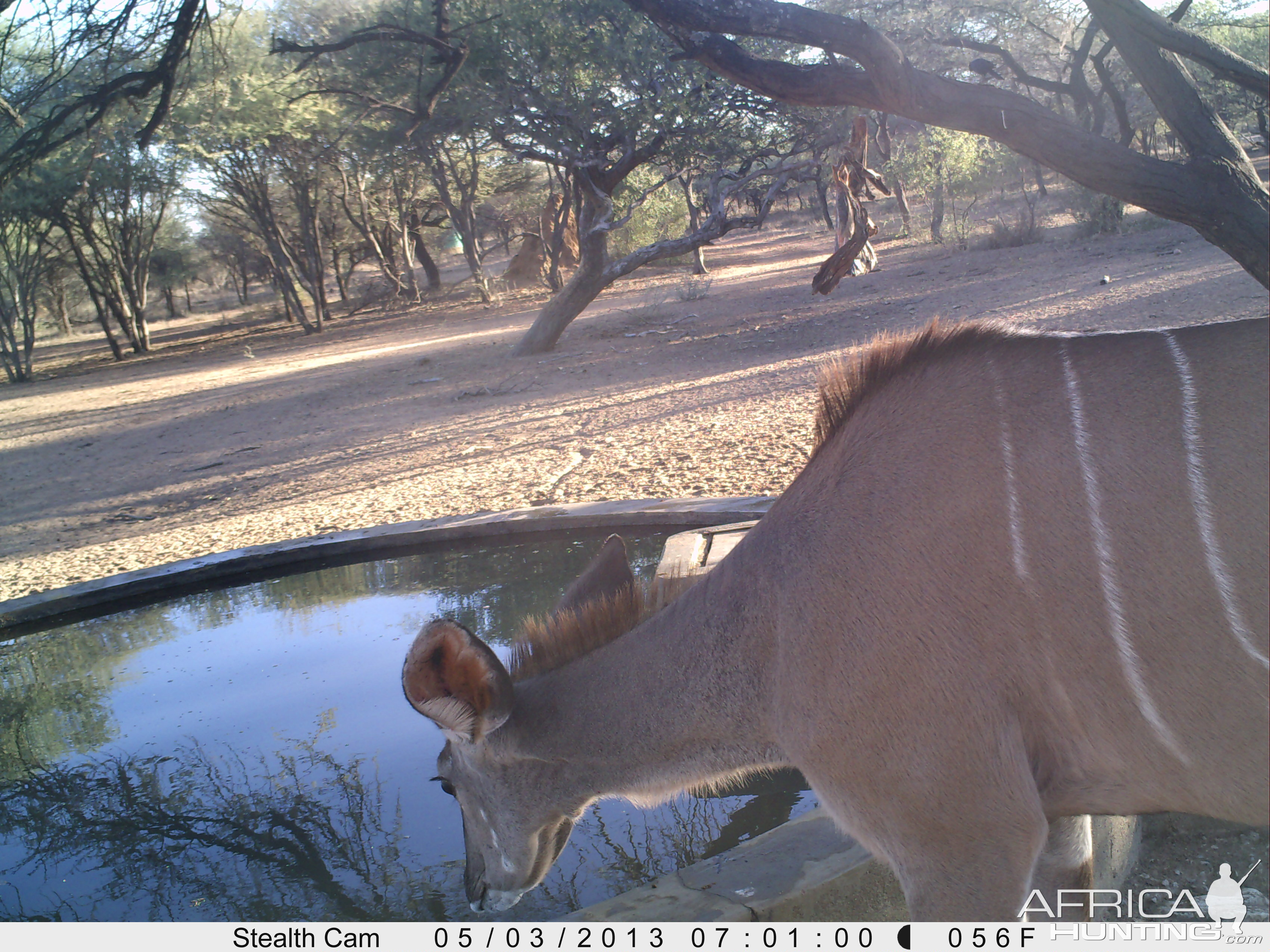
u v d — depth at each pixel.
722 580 2.12
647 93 14.51
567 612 2.38
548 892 2.98
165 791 3.90
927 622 1.75
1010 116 5.32
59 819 3.82
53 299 44.66
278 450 11.55
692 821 3.36
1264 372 1.58
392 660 4.92
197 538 7.91
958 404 1.83
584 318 21.19
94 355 34.31
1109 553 1.62
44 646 5.94
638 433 9.39
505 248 51.88
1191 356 1.64
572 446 9.25
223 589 6.46
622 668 2.20
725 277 28.23
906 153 26.11
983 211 32.56
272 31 20.36
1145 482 1.61
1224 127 5.19
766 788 3.57
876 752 1.80
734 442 8.25
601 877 3.04
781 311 17.77
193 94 16.36
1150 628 1.59
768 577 2.00
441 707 2.00
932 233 27.08
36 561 7.94
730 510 5.79
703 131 14.73
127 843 3.57
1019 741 1.73
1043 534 1.68
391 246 36.81
